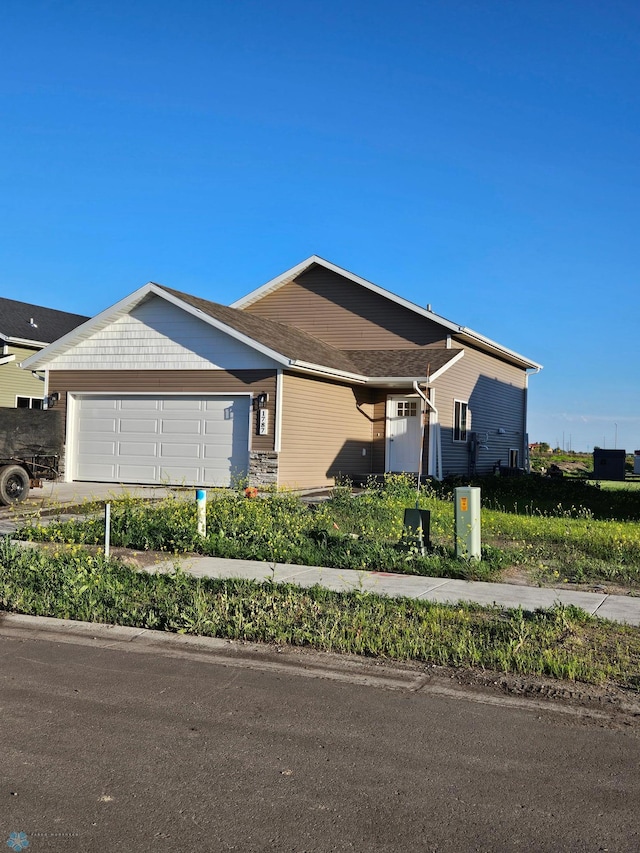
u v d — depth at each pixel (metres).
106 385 22.23
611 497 22.47
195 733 5.19
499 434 30.88
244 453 20.72
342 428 23.47
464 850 3.77
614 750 5.05
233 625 7.71
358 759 4.82
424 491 19.98
